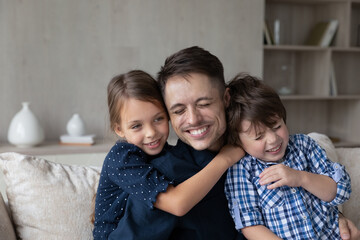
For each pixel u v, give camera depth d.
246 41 3.36
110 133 1.40
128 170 1.19
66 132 3.21
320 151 1.41
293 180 1.23
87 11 3.14
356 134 3.80
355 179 1.81
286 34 3.81
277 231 1.29
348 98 3.65
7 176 1.53
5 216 1.44
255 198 1.30
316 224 1.31
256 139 1.26
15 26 3.05
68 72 3.17
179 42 3.28
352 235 1.34
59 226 1.47
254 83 1.30
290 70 3.87
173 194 1.13
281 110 1.28
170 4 3.24
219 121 1.20
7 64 3.07
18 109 3.12
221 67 1.23
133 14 3.20
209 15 3.29
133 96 1.22
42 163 1.55
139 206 1.18
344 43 3.62
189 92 1.16
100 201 1.30
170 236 1.25
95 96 3.23
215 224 1.28
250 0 3.35
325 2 3.66
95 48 3.18
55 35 3.12
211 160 1.28
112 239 1.19
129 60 3.24
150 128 1.23
